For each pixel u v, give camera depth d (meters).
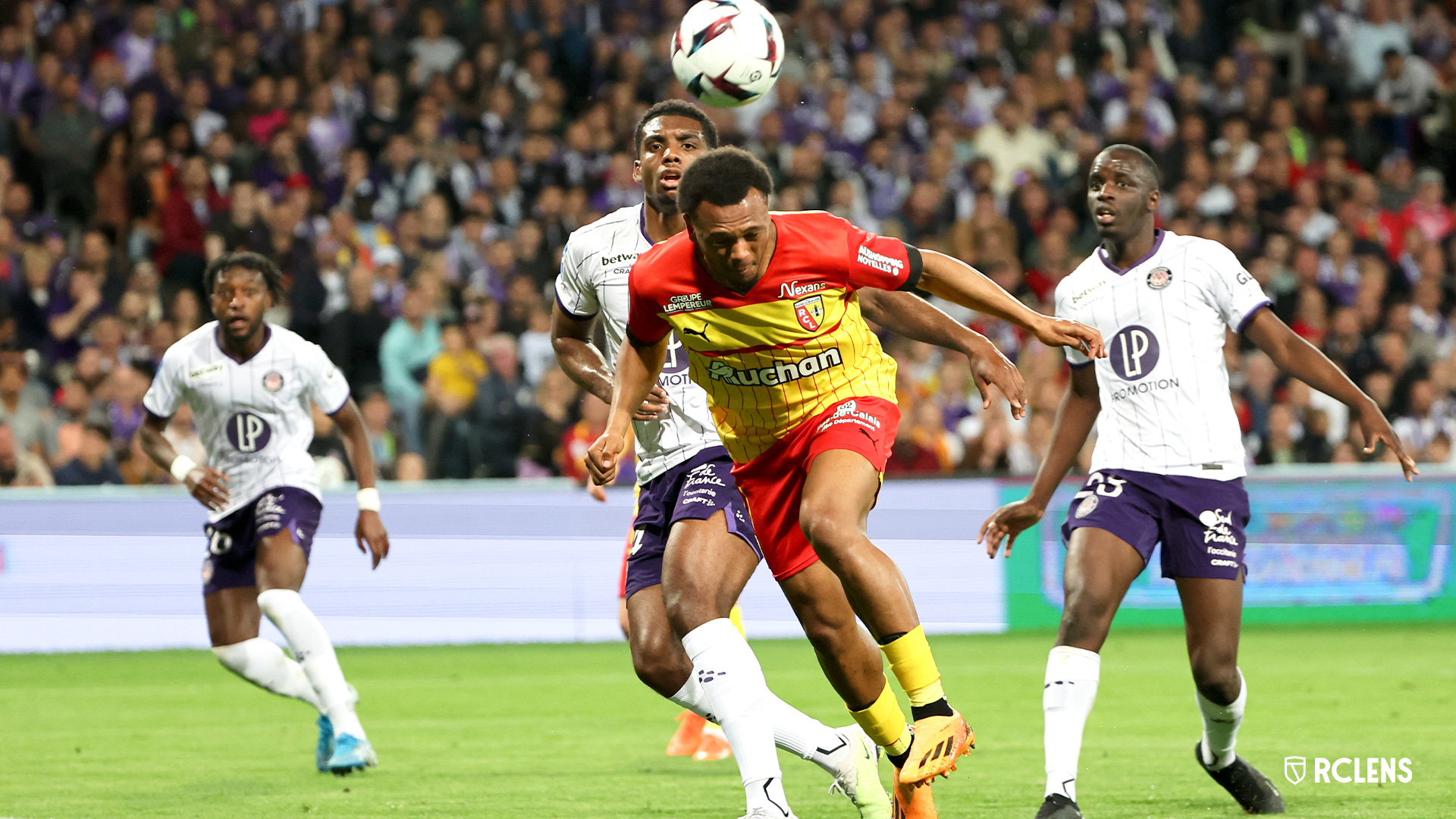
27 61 57.09
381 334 49.03
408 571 42.09
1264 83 68.31
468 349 49.09
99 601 40.47
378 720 27.19
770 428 14.97
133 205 53.38
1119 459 17.70
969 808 17.64
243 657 22.75
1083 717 16.25
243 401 22.67
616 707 29.14
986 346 14.97
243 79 58.84
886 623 13.78
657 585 16.94
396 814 17.39
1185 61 70.62
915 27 68.81
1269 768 20.38
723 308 14.33
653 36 65.69
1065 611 16.86
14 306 49.25
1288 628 43.97
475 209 54.88
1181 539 17.28
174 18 60.06
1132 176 17.89
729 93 18.38
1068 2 70.25
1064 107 65.44
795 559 15.17
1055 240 57.78
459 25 63.25
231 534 22.80
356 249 52.47
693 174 13.55
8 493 40.00
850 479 14.12
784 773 21.02
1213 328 17.75
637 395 15.28
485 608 42.50
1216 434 17.47
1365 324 56.91
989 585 44.47
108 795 18.94
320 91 57.78
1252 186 61.78
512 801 18.41
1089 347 14.20
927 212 58.81
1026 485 44.88
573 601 43.09
